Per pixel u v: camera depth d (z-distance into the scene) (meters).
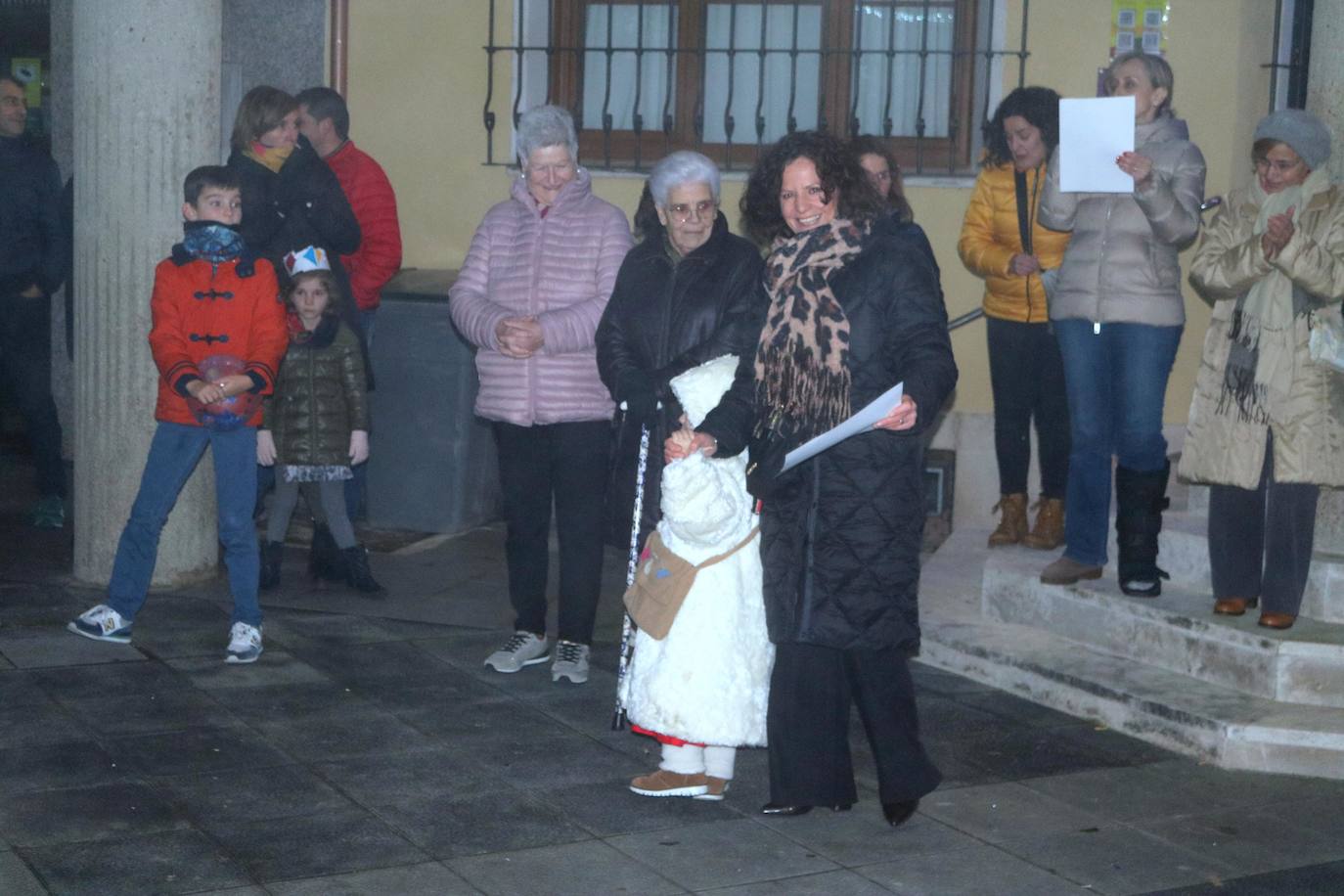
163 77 6.45
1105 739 5.29
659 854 4.25
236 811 4.43
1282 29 7.75
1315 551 5.83
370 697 5.48
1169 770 5.02
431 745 5.03
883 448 4.32
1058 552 6.64
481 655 6.03
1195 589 5.94
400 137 8.59
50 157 8.00
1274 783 4.92
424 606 6.71
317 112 7.59
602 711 5.43
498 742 5.08
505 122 8.49
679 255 5.29
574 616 5.72
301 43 8.70
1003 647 5.90
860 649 4.34
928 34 8.24
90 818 4.35
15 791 4.52
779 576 4.35
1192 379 7.88
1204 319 7.83
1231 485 5.36
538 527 5.81
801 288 4.30
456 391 7.89
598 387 5.63
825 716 4.45
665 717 4.45
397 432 7.99
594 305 5.56
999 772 4.96
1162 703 5.24
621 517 5.29
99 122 6.48
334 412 6.75
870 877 4.14
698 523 4.36
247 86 8.80
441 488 7.98
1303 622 5.51
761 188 4.43
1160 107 5.79
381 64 8.56
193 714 5.23
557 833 4.36
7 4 9.58
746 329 4.53
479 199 8.55
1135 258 5.70
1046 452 6.79
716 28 8.52
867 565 4.31
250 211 6.94
